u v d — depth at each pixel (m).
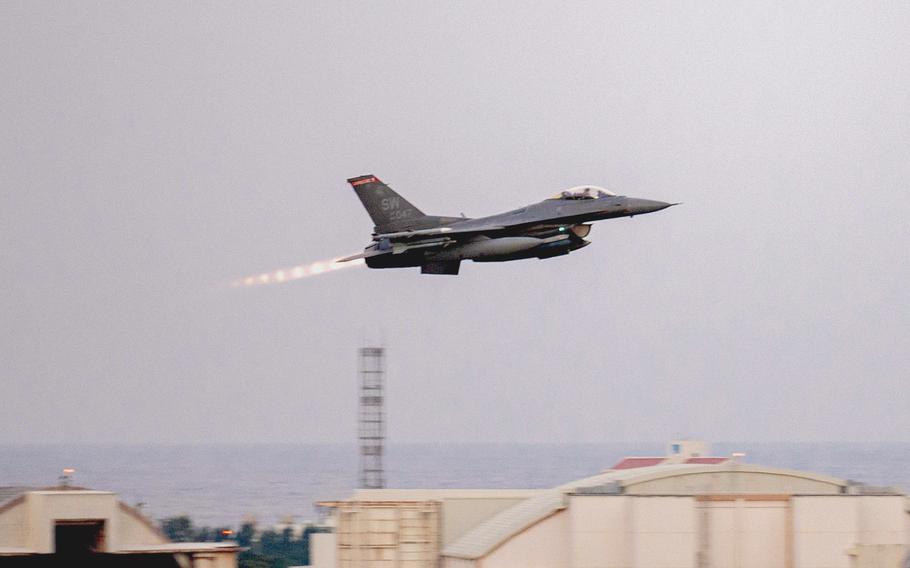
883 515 180.00
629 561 176.38
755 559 180.12
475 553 183.88
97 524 183.12
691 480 186.12
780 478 186.25
